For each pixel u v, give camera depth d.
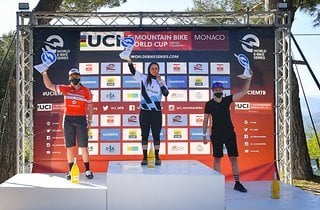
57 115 7.74
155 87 6.57
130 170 5.96
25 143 8.27
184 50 7.82
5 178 8.89
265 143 7.88
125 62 7.78
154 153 6.61
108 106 7.78
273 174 7.84
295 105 10.76
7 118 8.92
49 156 7.73
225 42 7.86
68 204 5.66
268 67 7.88
